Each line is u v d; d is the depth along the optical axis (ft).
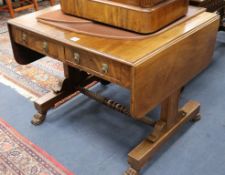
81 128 6.03
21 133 5.91
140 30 4.25
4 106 6.68
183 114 5.70
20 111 6.52
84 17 4.80
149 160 5.22
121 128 6.01
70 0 4.82
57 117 6.34
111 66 3.98
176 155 5.35
